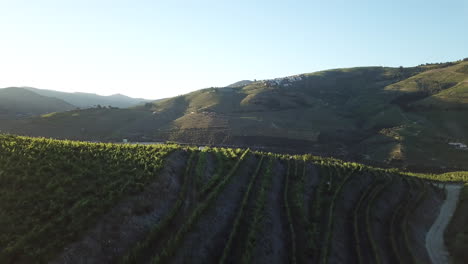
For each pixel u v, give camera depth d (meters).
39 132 124.50
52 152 27.70
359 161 104.88
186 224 21.45
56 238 16.31
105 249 17.27
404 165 97.25
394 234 31.53
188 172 32.03
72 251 15.93
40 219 17.59
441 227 37.62
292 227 26.73
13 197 18.77
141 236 19.69
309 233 26.89
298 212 30.42
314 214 30.88
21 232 16.16
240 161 39.22
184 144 126.44
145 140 132.38
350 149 122.31
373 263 25.66
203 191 27.73
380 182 45.44
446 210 44.12
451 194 51.88
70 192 21.16
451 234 34.19
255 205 29.48
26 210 18.06
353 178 43.19
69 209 19.05
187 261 18.72
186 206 25.17
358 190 40.81
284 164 45.19
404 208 38.75
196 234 21.55
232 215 26.92
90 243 16.98
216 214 25.48
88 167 25.80
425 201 43.72
